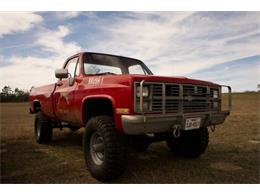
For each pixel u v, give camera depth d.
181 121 3.25
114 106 3.09
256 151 4.93
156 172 3.65
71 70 4.72
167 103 3.18
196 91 3.57
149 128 2.99
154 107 3.06
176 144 4.57
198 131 4.29
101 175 3.23
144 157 4.52
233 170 3.75
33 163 4.20
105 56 4.73
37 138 6.05
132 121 2.83
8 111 20.42
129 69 4.85
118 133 3.21
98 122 3.31
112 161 3.12
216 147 5.30
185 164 4.07
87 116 3.90
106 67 4.57
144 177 3.44
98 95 3.41
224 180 3.32
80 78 4.19
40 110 6.49
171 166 3.95
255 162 4.16
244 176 3.47
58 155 4.77
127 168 3.84
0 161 4.34
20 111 20.45
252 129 7.77
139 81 2.98
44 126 5.80
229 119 10.58
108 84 3.32
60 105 4.81
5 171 3.77
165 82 3.15
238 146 5.39
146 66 5.28
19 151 5.13
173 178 3.40
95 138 3.50
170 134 3.88
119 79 3.14
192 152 4.38
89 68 4.40
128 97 2.94
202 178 3.39
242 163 4.11
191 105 3.51
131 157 4.52
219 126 8.45
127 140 3.39
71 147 5.55
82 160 4.40
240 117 11.42
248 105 21.61
